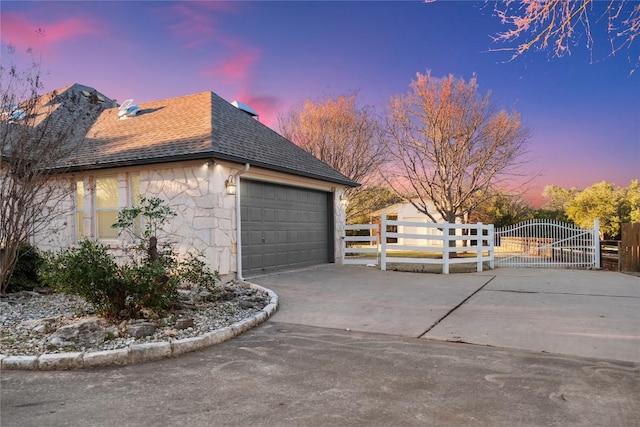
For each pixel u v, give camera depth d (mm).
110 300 5715
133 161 9469
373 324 6238
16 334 5324
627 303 7656
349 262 14359
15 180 7797
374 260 14172
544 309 7145
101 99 15227
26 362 4355
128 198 10203
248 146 10836
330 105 24984
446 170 19891
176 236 9453
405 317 6641
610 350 4898
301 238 12688
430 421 3139
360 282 10180
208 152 8773
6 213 7844
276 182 11352
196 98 12922
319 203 13734
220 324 5836
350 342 5324
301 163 12688
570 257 14508
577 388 3756
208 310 6535
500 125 19531
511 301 7871
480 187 19906
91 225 10680
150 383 3961
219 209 9234
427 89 19875
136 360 4605
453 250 12484
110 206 10570
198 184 9234
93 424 3109
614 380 3949
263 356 4773
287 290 8969
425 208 21438
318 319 6562
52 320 5855
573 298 8172
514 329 5871
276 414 3271
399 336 5605
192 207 9281
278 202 11688
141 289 5695
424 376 4094
